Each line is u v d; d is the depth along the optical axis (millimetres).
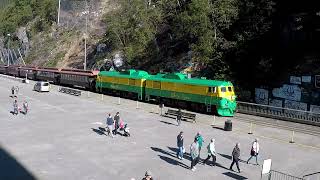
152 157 24703
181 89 44094
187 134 31203
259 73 43375
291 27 42844
